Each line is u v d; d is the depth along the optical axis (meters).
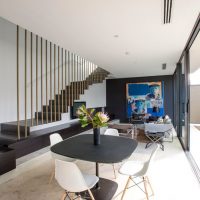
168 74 8.38
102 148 2.46
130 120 8.59
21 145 3.78
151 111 8.80
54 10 2.38
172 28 2.98
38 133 4.21
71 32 3.13
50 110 5.07
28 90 5.20
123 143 2.70
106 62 5.50
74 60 6.37
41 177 3.14
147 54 4.59
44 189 2.73
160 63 5.72
